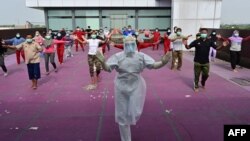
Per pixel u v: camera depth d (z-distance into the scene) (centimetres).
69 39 1716
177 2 2041
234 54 1177
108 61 458
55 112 684
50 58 1175
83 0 2772
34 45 895
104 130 569
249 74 1134
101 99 790
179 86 940
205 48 826
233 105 724
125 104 461
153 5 2791
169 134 546
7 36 1933
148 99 784
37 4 2750
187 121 614
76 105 738
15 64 1473
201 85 941
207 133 549
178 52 1205
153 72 1199
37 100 792
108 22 2914
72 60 1602
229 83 975
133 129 571
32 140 528
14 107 731
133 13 2895
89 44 945
